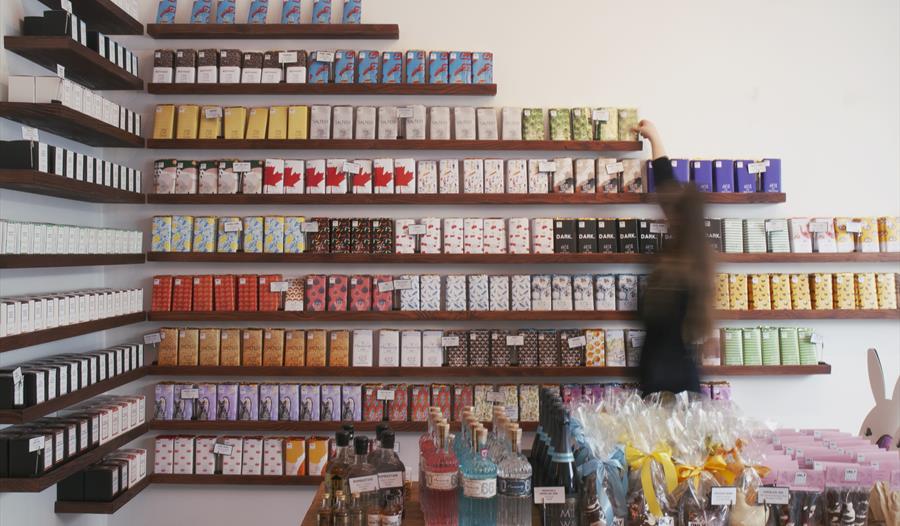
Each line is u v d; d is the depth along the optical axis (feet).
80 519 12.56
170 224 13.29
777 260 13.48
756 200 13.57
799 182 14.25
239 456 13.19
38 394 9.70
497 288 13.34
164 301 13.28
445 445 6.07
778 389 14.11
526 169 13.57
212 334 13.26
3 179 9.48
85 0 11.56
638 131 13.61
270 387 13.28
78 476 11.56
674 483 5.74
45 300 10.06
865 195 14.28
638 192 13.44
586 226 13.43
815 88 14.32
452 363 13.33
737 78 14.29
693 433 6.15
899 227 13.60
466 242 13.39
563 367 13.24
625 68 14.21
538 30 14.19
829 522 5.80
